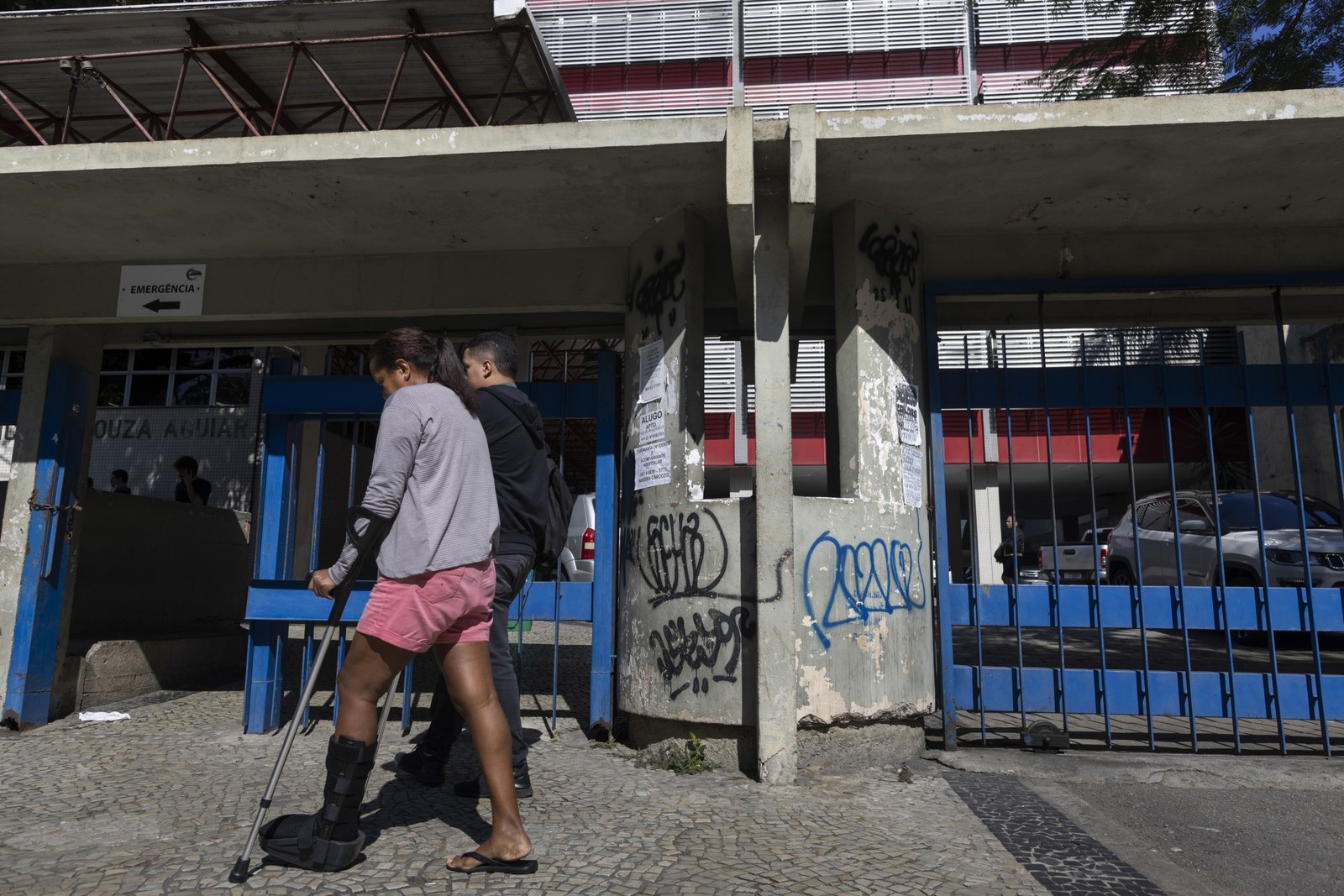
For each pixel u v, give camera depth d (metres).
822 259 5.27
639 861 2.99
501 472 3.73
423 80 6.61
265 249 5.30
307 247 5.27
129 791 3.74
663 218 4.86
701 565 4.41
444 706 3.81
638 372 4.94
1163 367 4.94
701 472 4.59
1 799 3.61
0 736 4.88
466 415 3.06
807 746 4.22
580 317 5.80
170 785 3.84
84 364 5.70
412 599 2.77
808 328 5.70
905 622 4.59
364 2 5.62
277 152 4.19
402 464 2.83
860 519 4.47
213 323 5.96
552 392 5.32
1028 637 9.84
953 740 4.71
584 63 16.50
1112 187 4.50
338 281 5.38
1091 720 5.66
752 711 4.19
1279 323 4.95
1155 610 4.72
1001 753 4.61
